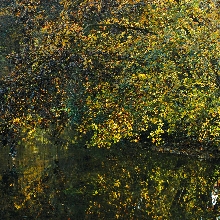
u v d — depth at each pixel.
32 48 14.69
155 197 14.94
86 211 12.91
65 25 14.66
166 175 18.30
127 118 16.23
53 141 23.64
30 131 14.52
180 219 12.67
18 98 13.79
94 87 15.87
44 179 16.72
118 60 15.59
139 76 15.73
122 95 16.12
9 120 13.99
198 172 19.00
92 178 17.31
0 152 21.17
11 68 22.77
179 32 16.27
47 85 13.85
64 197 14.33
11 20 21.84
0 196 14.21
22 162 19.56
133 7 15.85
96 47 15.35
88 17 15.85
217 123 17.28
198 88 17.02
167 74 16.08
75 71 14.51
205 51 16.09
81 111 17.34
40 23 15.31
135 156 22.23
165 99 16.88
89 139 23.83
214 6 16.64
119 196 14.88
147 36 16.25
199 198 15.09
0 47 23.06
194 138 20.50
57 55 13.88
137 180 17.44
